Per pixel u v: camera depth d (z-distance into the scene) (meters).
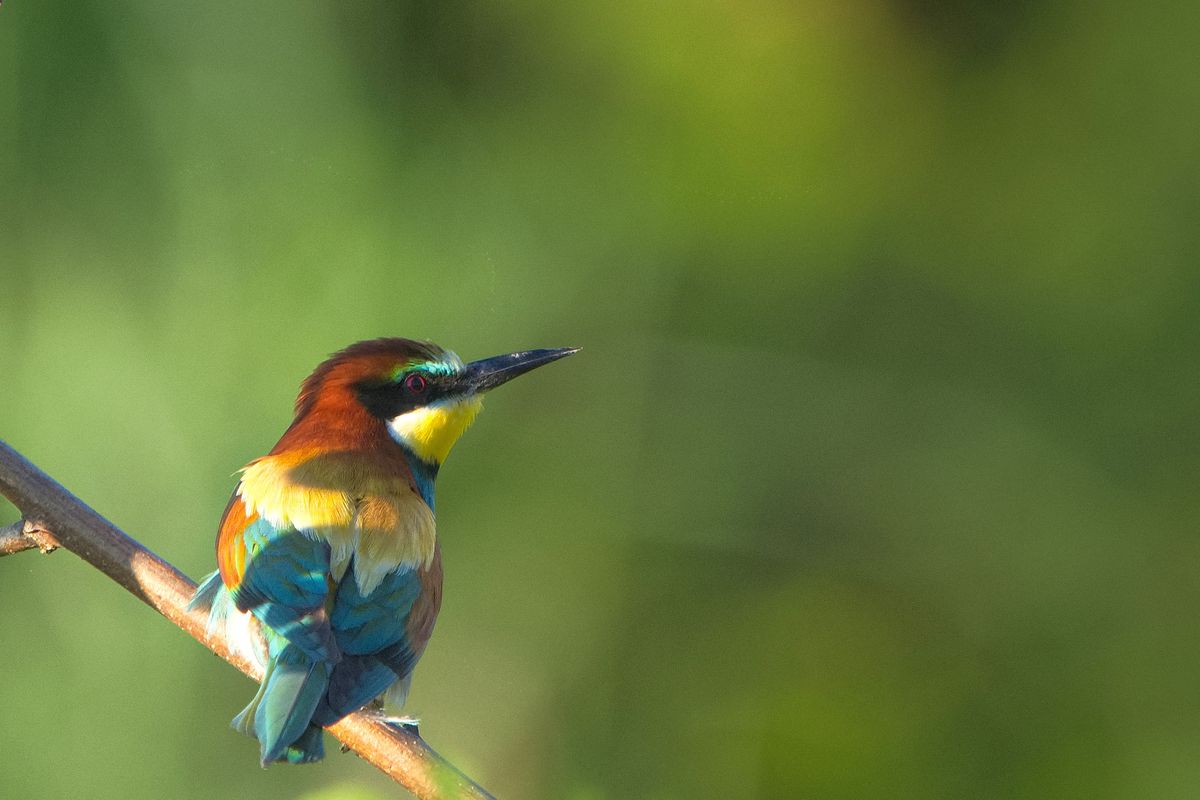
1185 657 13.77
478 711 13.42
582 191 14.09
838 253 14.72
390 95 13.02
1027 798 13.47
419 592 8.46
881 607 14.19
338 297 12.18
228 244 12.05
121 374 11.67
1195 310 14.74
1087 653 13.90
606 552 13.87
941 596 14.19
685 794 13.45
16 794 11.45
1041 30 15.09
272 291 12.05
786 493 14.32
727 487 14.16
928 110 15.01
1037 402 14.74
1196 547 14.12
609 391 14.11
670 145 14.38
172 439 11.63
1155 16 15.07
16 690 11.54
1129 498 14.34
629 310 14.16
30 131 11.77
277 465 8.69
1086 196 15.09
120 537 7.63
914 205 15.01
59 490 7.59
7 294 11.67
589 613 13.79
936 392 14.70
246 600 8.06
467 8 13.39
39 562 11.70
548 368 13.97
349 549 8.29
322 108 12.38
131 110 11.93
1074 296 14.95
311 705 7.52
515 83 13.92
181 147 12.02
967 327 14.94
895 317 14.87
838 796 13.41
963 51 15.06
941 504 14.32
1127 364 14.76
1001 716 13.75
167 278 11.93
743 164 14.46
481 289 13.23
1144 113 15.14
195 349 11.88
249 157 12.15
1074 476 14.48
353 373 9.20
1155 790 13.38
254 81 12.20
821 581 14.20
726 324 14.46
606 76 14.27
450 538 13.62
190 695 11.79
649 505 14.05
